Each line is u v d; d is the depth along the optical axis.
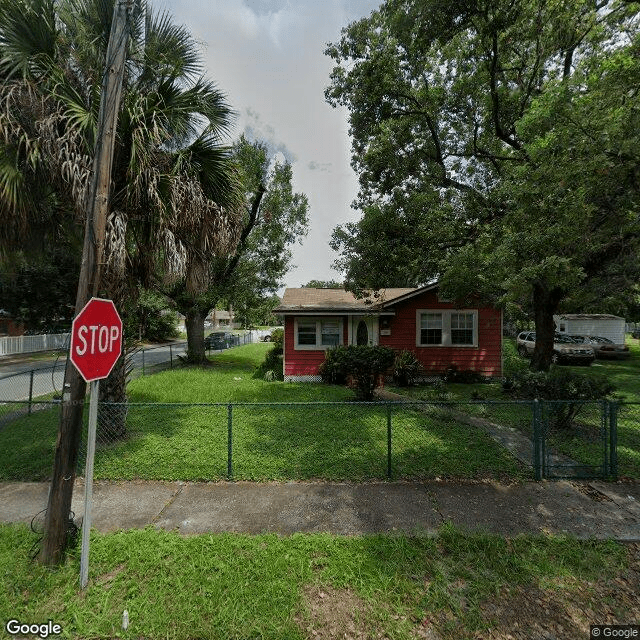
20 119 4.69
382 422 7.06
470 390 10.94
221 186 6.37
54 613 2.45
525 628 2.35
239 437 6.09
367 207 10.68
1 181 4.38
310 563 2.91
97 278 2.92
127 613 2.43
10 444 5.71
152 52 5.62
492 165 11.18
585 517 3.68
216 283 15.67
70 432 2.99
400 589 2.65
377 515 3.70
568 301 10.78
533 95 9.68
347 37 9.88
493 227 9.22
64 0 5.16
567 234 5.67
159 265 6.50
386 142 10.39
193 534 3.34
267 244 17.58
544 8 7.95
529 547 3.14
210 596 2.58
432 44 9.02
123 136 5.22
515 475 4.69
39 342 21.78
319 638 2.27
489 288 10.15
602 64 5.25
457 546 3.12
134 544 3.11
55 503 2.93
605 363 16.73
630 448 5.71
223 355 21.64
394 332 13.19
